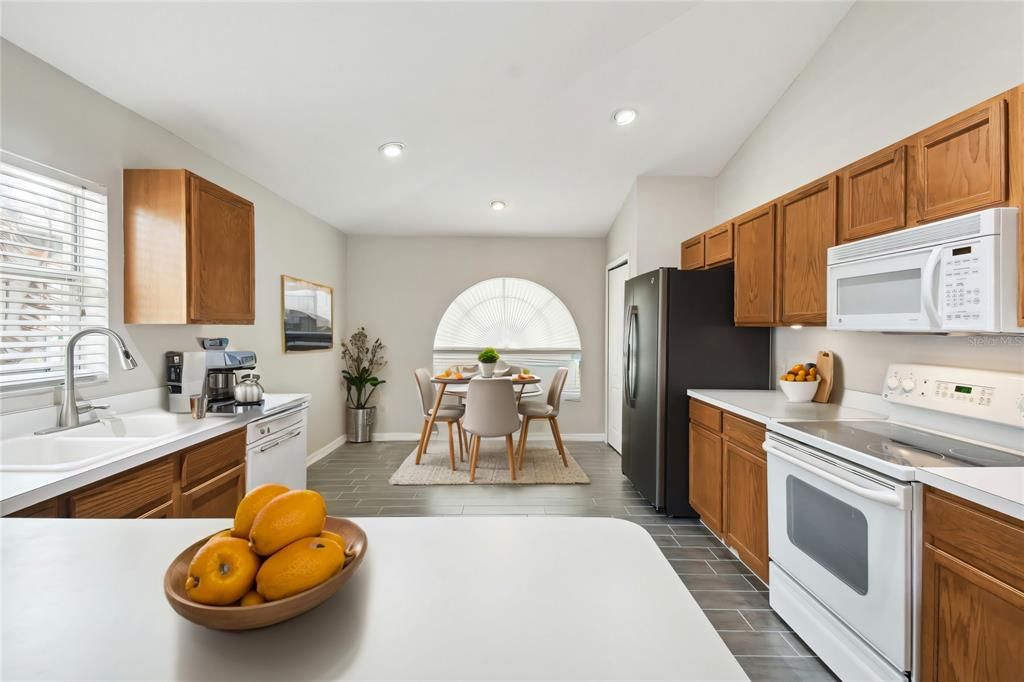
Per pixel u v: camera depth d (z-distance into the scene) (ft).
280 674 1.62
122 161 7.95
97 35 6.66
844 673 5.61
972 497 4.17
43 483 4.46
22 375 6.50
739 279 10.35
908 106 7.51
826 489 5.92
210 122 9.20
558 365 18.80
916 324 5.63
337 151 11.27
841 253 6.89
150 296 7.79
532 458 15.92
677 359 10.98
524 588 2.21
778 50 9.57
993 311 4.74
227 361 8.86
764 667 6.14
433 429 18.66
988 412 5.70
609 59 9.43
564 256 18.70
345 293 18.33
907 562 4.79
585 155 12.74
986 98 6.28
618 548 2.64
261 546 1.85
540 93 10.19
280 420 9.12
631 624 1.94
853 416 7.61
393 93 9.38
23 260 6.48
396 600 2.10
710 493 9.75
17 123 6.35
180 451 6.39
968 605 4.23
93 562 2.41
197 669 1.64
